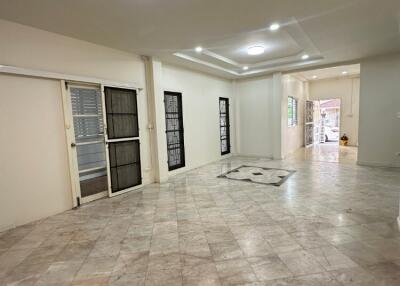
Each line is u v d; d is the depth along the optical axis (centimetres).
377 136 552
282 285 181
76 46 357
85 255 231
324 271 196
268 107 704
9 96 290
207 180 494
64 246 249
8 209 292
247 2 267
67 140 350
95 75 382
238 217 306
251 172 546
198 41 398
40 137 320
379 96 539
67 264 218
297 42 418
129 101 436
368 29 356
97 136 417
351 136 917
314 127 1020
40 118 320
